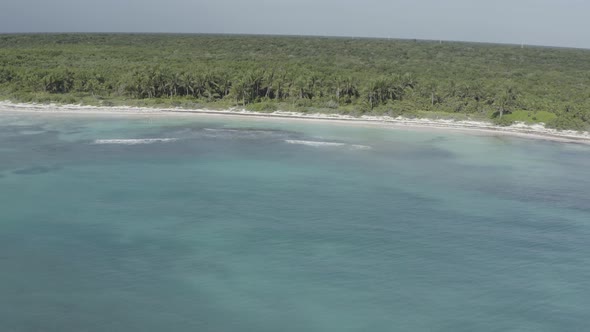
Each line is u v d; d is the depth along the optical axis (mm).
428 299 37938
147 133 87812
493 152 82812
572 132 97750
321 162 72562
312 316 35344
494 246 46938
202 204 54531
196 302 36438
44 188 57656
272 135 89812
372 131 96625
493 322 35562
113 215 50812
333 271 41312
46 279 38625
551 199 60094
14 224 47906
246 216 51688
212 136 87250
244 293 37750
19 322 33312
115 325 33500
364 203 56531
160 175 63844
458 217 53469
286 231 48438
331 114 109125
